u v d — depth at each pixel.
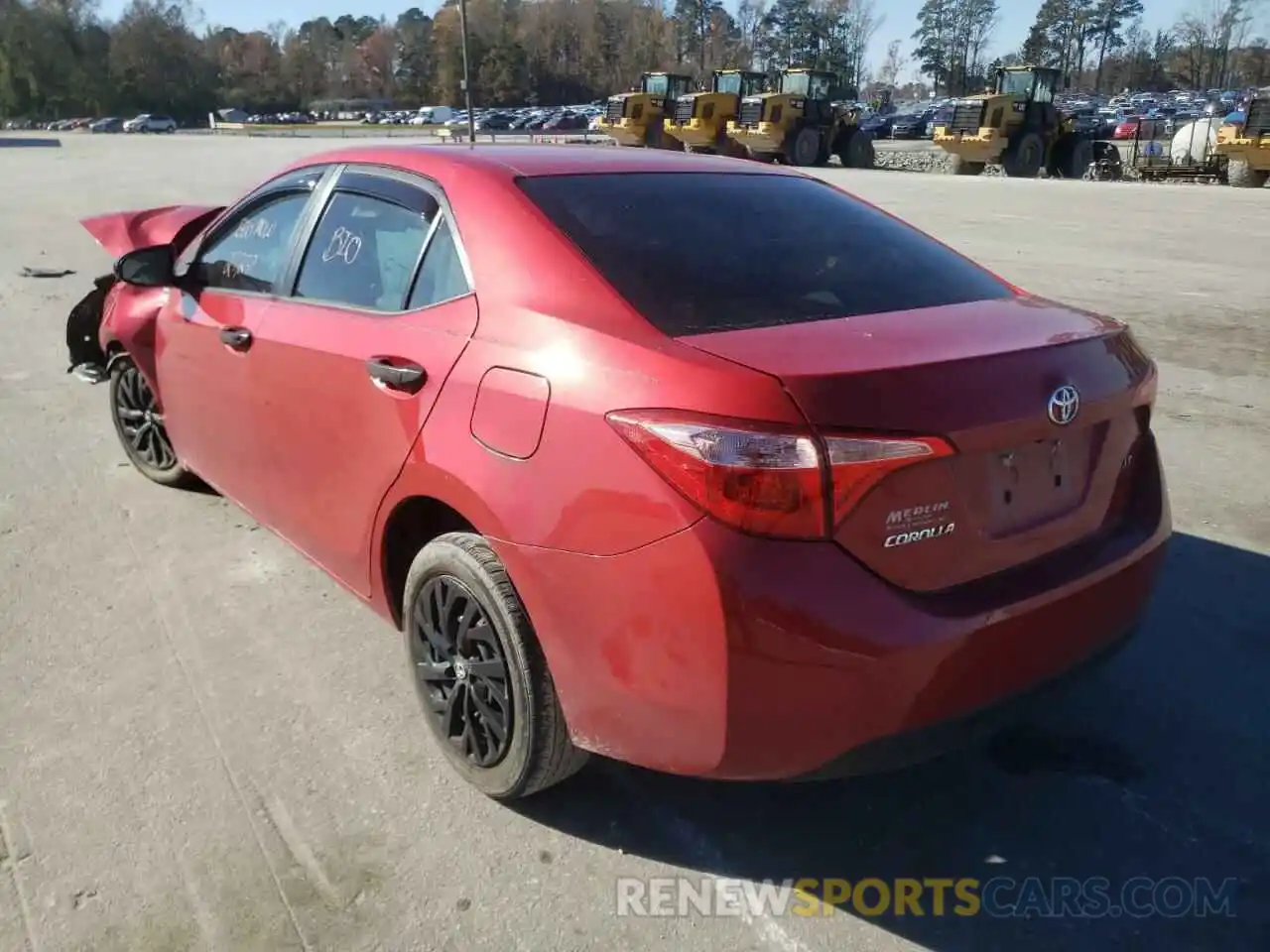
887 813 2.93
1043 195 21.91
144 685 3.52
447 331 2.86
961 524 2.39
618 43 121.31
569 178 3.11
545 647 2.56
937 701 2.34
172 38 115.06
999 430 2.38
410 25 130.75
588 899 2.62
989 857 2.77
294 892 2.63
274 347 3.54
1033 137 32.62
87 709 3.38
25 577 4.28
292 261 3.65
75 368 5.80
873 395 2.26
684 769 2.41
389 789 3.01
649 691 2.36
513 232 2.86
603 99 120.94
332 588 4.21
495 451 2.61
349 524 3.28
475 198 3.00
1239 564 4.39
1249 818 2.91
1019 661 2.46
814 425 2.20
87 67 109.75
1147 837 2.84
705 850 2.79
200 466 4.45
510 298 2.76
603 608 2.39
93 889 2.63
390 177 3.35
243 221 4.05
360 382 3.10
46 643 3.78
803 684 2.23
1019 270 11.71
